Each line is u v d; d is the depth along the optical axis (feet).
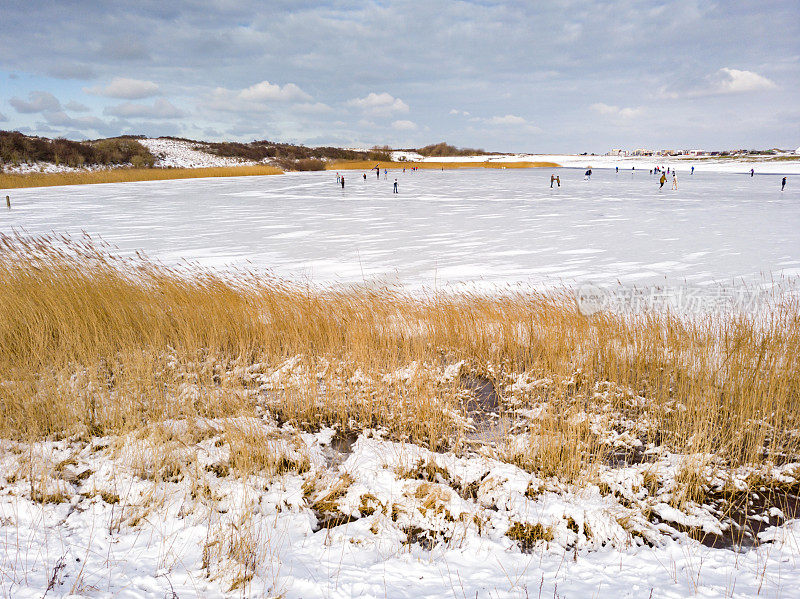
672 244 56.18
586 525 10.47
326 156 450.30
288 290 28.91
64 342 18.70
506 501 11.32
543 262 47.01
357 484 11.91
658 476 12.53
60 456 12.67
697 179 222.69
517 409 16.78
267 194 135.64
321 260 48.21
